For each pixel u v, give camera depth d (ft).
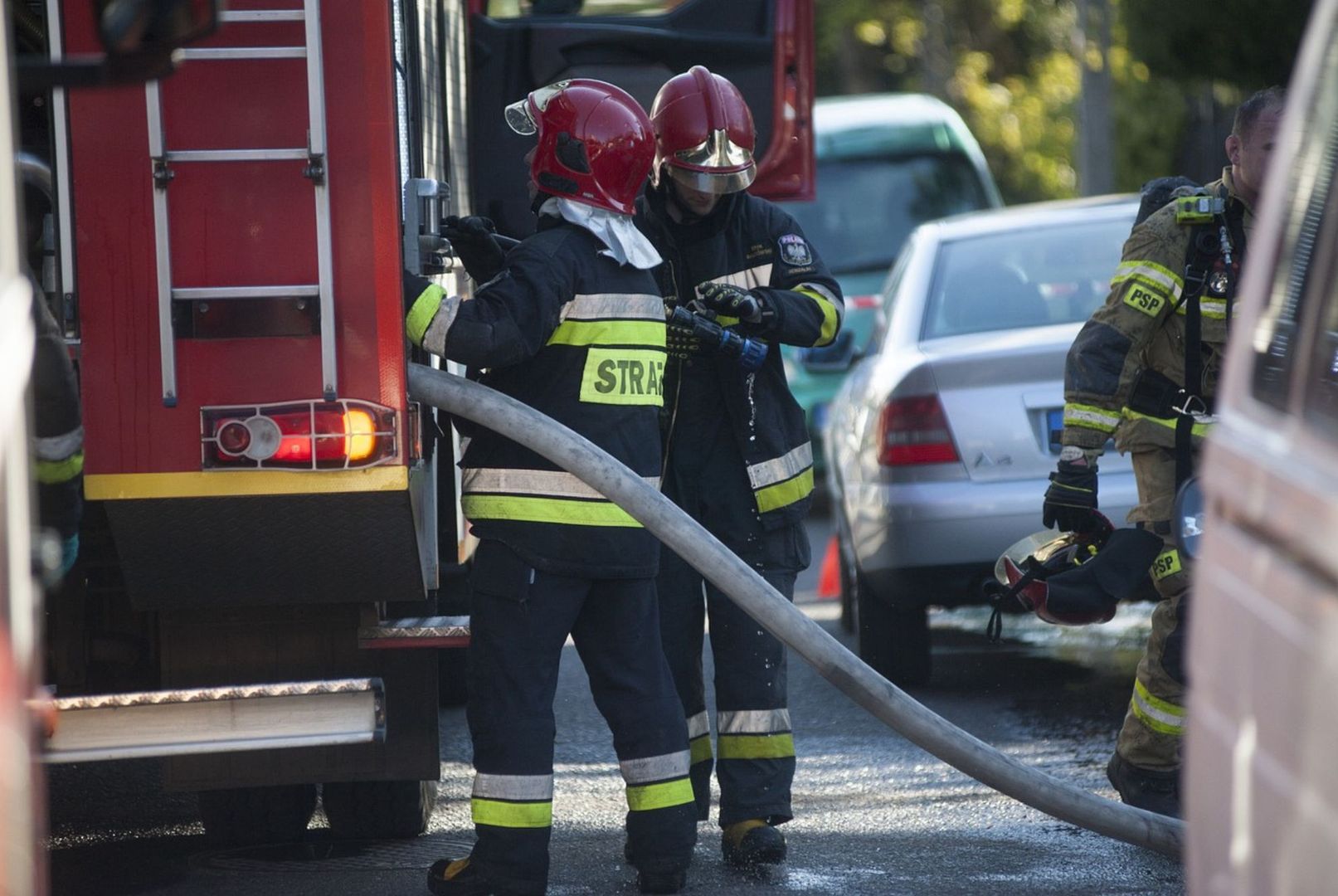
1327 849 26.89
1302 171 33.94
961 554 88.69
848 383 110.22
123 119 51.29
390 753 60.80
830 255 220.43
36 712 31.83
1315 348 31.40
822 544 161.99
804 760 82.12
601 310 58.08
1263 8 172.55
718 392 64.49
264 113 51.39
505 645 57.31
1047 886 60.75
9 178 31.86
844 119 228.63
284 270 51.72
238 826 66.90
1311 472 29.68
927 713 55.42
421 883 62.03
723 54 111.14
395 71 53.21
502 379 58.59
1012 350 89.51
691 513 64.59
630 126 58.54
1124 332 62.28
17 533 30.25
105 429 51.85
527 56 105.09
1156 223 62.69
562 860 65.16
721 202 65.00
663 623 64.69
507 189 102.37
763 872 62.90
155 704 50.88
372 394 52.08
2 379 29.81
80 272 51.60
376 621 58.90
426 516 58.13
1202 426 62.23
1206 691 33.96
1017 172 390.63
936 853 65.41
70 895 61.87
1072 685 96.22
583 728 90.53
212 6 33.12
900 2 401.29
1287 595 29.76
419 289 54.39
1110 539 62.90
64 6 51.21
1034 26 385.50
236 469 51.88
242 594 56.44
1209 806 33.40
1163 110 231.71
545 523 56.80
